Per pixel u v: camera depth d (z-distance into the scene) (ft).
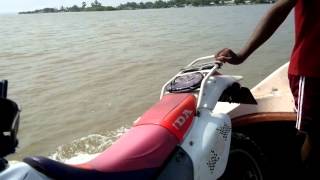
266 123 13.33
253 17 136.67
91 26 140.36
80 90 36.27
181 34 87.20
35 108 31.19
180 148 10.32
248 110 13.28
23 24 193.26
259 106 13.44
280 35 65.36
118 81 39.17
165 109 10.78
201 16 175.11
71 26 149.38
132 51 61.98
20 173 7.67
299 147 13.74
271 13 10.47
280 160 13.80
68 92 35.65
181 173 10.10
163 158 9.93
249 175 11.94
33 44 80.94
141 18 189.57
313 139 10.93
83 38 90.17
